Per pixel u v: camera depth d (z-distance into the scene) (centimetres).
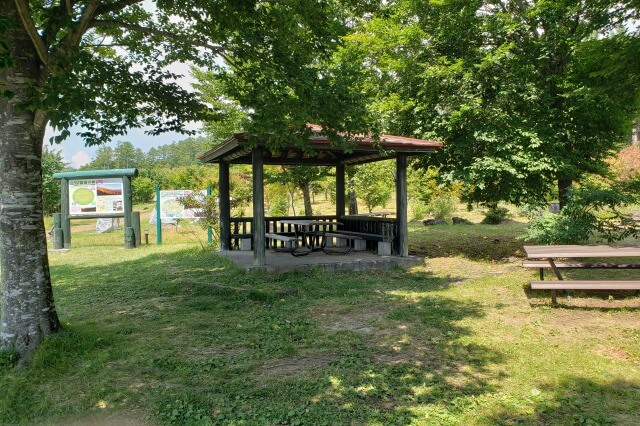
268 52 548
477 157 1009
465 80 989
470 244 1312
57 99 370
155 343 476
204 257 1077
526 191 1045
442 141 1002
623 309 565
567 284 556
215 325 540
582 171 1098
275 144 568
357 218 1184
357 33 1244
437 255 1130
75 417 320
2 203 435
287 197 2184
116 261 1127
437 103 1037
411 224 2042
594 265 631
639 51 760
